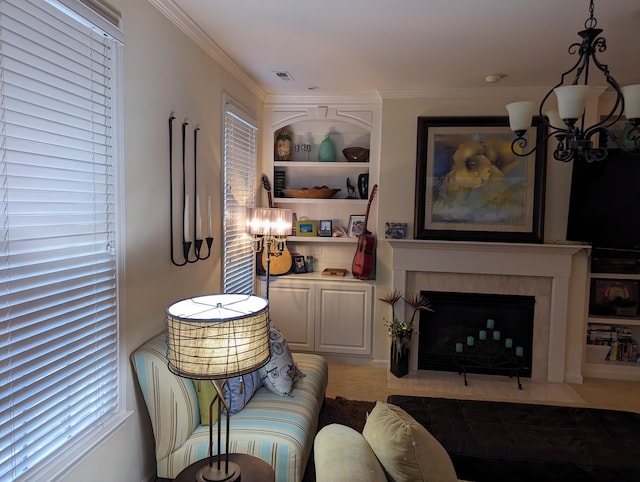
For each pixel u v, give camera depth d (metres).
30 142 1.41
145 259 2.12
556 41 2.65
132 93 1.97
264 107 4.23
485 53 2.89
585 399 3.46
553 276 3.74
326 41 2.72
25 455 1.41
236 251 3.57
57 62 1.51
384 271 4.05
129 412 1.96
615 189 3.56
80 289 1.67
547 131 3.70
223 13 2.34
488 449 1.96
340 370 3.99
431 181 3.89
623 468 1.87
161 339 2.15
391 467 1.37
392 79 3.55
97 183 1.76
